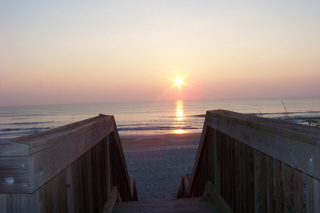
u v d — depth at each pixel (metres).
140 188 9.11
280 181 1.58
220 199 2.84
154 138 26.39
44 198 1.28
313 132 1.28
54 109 124.69
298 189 1.35
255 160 1.97
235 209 2.45
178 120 60.31
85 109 119.81
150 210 3.03
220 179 3.00
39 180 1.19
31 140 1.21
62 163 1.48
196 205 3.08
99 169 2.64
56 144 1.39
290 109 79.06
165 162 13.56
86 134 2.01
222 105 120.81
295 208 1.37
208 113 3.34
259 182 1.91
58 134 1.47
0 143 1.10
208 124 3.32
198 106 134.62
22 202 1.14
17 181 1.11
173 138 26.20
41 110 115.44
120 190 4.06
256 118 2.11
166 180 10.07
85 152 2.09
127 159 14.66
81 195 1.97
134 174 11.11
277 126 1.57
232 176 2.54
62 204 1.55
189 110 104.06
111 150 3.30
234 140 2.48
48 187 1.34
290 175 1.44
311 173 1.18
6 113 94.62
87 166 2.17
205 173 3.68
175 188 9.04
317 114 54.78
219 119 2.81
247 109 84.69
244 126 2.08
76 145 1.75
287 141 1.41
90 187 2.25
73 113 90.56
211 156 3.32
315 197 1.18
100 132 2.54
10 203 1.14
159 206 3.12
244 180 2.22
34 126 48.97
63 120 62.41
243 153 2.24
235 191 2.46
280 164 1.59
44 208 1.28
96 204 2.47
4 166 1.11
